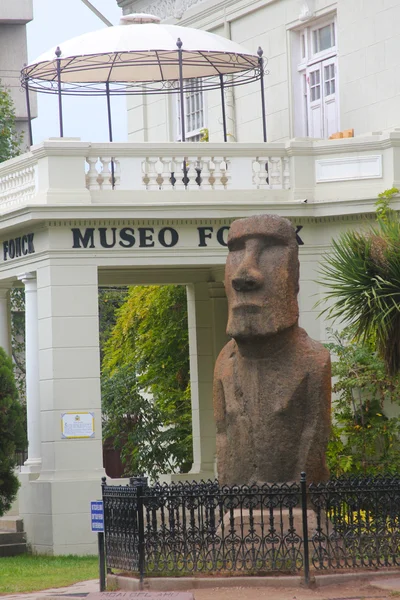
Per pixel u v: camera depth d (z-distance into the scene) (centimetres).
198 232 2319
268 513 1455
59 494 2189
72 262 2255
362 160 2358
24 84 2542
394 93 2603
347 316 1869
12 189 2428
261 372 1521
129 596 1219
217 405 1574
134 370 3036
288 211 2342
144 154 2323
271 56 2942
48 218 2227
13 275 2405
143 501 1385
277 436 1507
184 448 2909
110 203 2255
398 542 1403
